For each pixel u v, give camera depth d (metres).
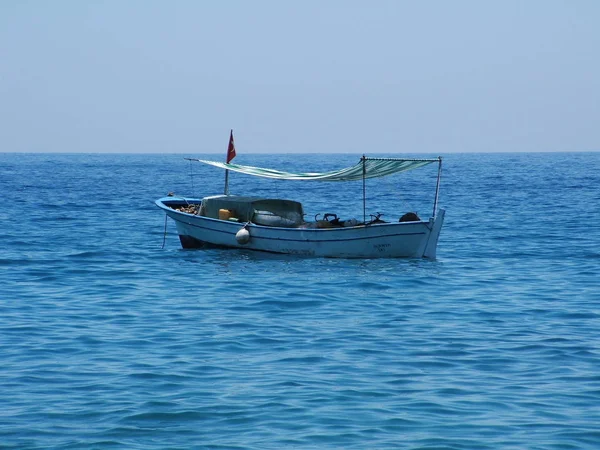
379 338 41.34
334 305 50.38
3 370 35.16
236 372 34.91
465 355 37.84
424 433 27.67
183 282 58.78
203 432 27.84
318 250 67.38
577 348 39.06
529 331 42.94
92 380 33.66
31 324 44.47
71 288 56.41
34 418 29.08
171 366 35.84
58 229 94.25
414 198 154.88
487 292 54.78
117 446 26.56
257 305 50.34
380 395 31.69
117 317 46.62
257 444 26.75
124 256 72.31
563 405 30.52
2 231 91.19
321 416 29.31
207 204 73.44
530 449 26.33
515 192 171.38
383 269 63.78
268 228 68.44
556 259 71.12
